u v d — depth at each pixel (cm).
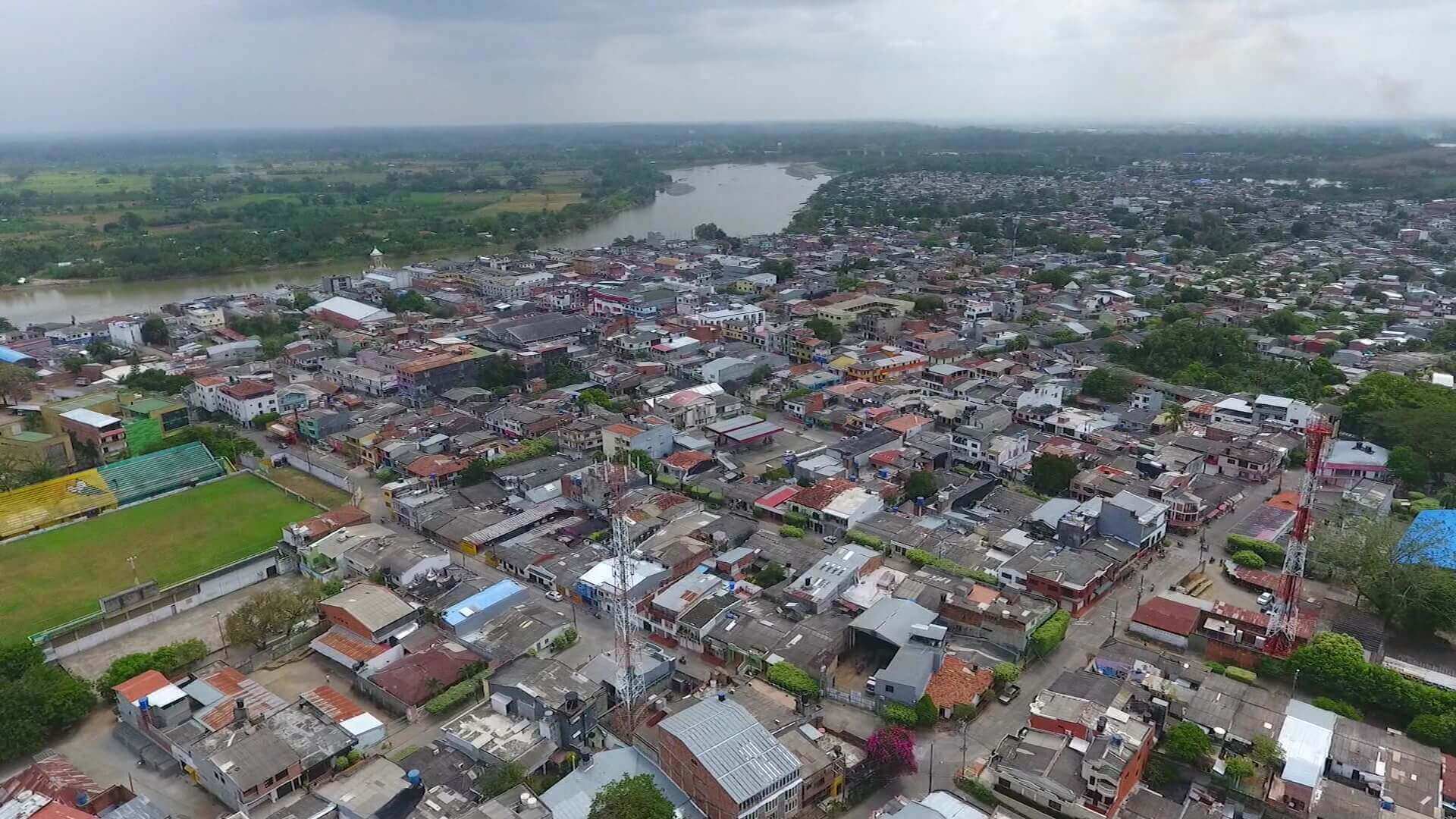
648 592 13962
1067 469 17438
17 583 15088
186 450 19688
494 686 11394
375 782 9725
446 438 19975
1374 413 19812
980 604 13025
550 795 9619
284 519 17412
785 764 9569
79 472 18925
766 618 13012
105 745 11150
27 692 11138
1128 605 13888
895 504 17075
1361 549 13412
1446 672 12012
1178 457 18375
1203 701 10894
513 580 14850
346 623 13212
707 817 9450
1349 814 9306
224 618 14050
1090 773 9462
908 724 11025
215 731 10688
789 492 17038
